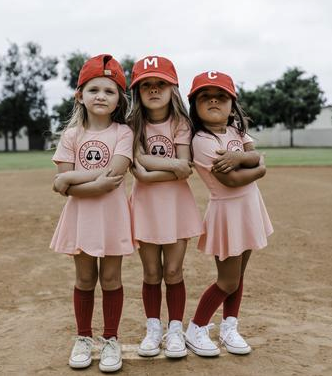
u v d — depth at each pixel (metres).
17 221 8.30
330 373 2.86
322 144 52.88
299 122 54.47
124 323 3.75
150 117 3.04
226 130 3.12
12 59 57.25
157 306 3.11
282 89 53.06
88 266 2.94
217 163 2.84
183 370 2.85
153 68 2.90
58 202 10.22
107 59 2.92
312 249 6.57
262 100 52.75
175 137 3.00
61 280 5.21
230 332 3.14
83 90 2.92
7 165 24.02
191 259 6.05
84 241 2.80
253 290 4.82
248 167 2.96
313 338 3.44
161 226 2.91
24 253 6.39
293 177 15.61
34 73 58.25
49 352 3.17
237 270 3.00
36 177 16.20
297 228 7.79
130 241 2.87
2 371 2.89
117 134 2.92
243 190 2.98
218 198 2.99
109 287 2.96
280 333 3.53
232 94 2.99
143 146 2.97
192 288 4.89
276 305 4.33
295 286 4.99
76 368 2.89
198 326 3.11
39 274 5.45
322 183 13.72
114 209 2.85
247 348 3.08
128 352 3.13
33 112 58.53
